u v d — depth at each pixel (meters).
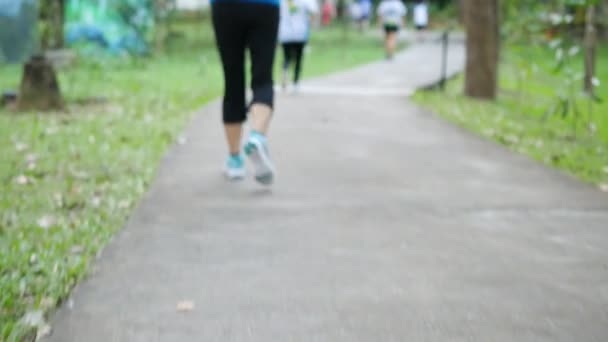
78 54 18.06
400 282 3.44
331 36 36.34
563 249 4.03
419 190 5.39
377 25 48.25
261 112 5.11
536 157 7.12
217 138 7.48
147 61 19.06
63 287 3.30
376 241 4.08
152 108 9.79
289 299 3.21
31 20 16.98
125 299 3.21
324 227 4.34
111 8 21.12
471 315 3.07
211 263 3.68
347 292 3.30
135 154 6.48
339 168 6.13
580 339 2.88
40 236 4.14
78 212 4.68
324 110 10.12
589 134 8.77
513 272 3.62
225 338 2.82
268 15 5.20
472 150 7.27
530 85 15.20
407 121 9.30
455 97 12.80
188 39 26.34
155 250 3.88
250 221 4.45
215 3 5.23
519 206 4.99
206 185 5.40
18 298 3.21
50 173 5.75
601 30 26.62
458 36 37.22
